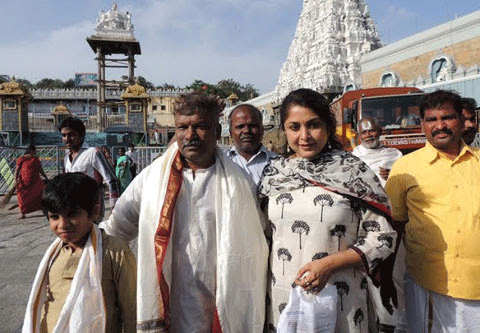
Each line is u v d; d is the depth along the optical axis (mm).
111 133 25578
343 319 1853
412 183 2262
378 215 1889
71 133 3713
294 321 1746
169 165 2016
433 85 17969
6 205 11086
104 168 3768
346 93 10773
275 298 1962
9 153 13484
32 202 8797
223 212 1955
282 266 1943
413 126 8852
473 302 2086
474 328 2088
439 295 2168
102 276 1887
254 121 3594
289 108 1984
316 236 1874
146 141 27781
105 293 1892
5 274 4727
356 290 1905
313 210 1888
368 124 4488
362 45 25203
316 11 29047
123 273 1930
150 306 1841
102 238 1943
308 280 1761
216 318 1892
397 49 21203
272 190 2016
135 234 2254
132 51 32219
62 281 1879
